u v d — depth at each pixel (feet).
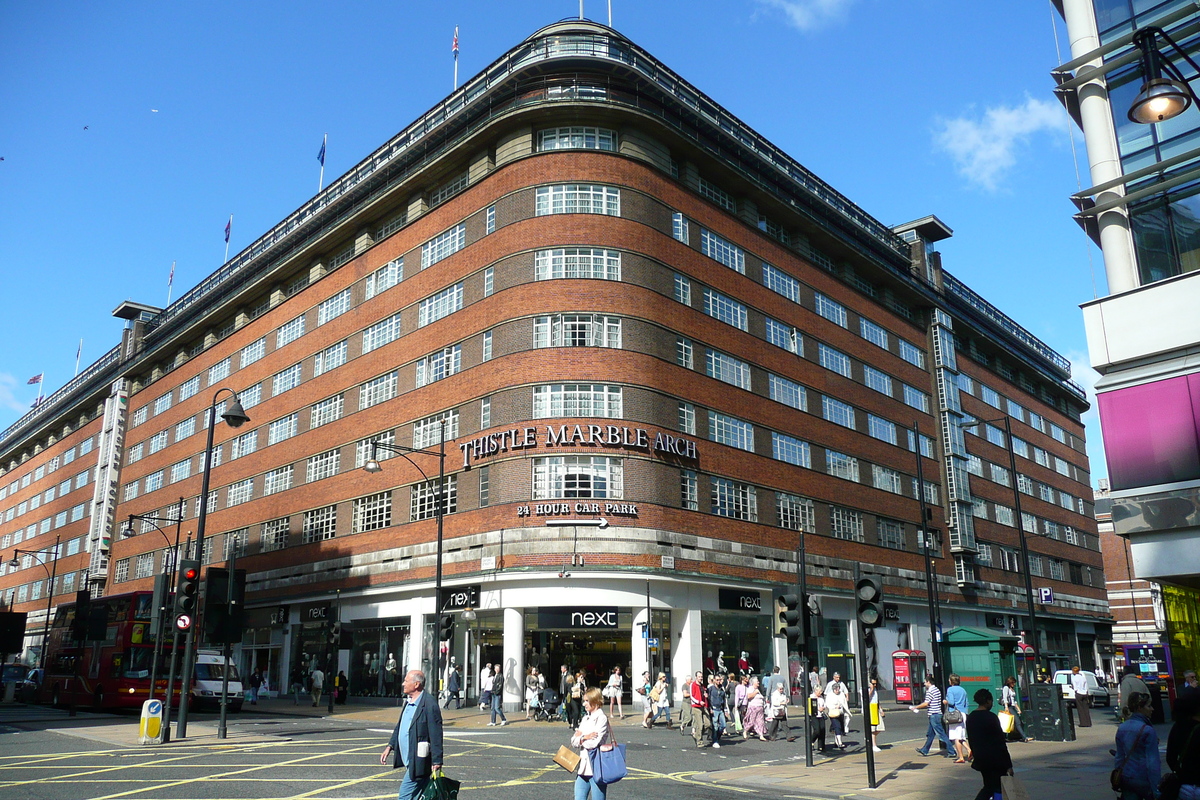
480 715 106.01
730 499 129.59
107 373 242.99
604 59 125.49
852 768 59.36
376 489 140.36
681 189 133.49
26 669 164.55
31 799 42.45
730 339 136.77
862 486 160.97
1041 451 239.50
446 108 144.05
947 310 199.93
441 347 133.18
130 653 110.52
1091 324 67.31
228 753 63.10
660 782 52.80
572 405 115.44
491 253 127.13
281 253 178.70
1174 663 76.79
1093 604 246.68
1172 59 67.05
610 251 120.98
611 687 105.70
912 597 165.78
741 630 128.88
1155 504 62.39
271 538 162.81
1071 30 73.00
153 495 208.74
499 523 115.14
